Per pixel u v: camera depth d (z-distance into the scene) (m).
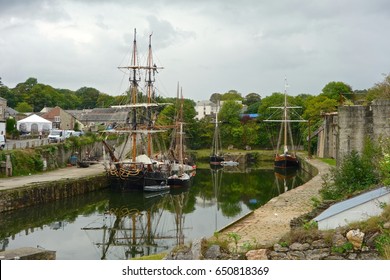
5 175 56.19
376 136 33.78
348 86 129.00
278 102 134.00
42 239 38.56
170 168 74.19
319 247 14.43
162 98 134.00
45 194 50.62
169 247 35.41
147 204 56.31
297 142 131.62
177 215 48.50
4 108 88.00
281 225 30.80
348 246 14.16
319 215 18.48
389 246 13.60
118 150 99.19
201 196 61.78
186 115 131.25
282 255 14.62
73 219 47.41
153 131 75.69
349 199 20.50
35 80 191.25
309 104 125.38
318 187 49.31
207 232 39.38
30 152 62.56
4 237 39.00
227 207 52.41
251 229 29.56
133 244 36.81
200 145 134.50
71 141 77.56
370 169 28.41
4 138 73.25
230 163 109.94
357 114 34.31
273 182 75.25
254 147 134.75
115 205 55.75
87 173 64.50
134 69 79.81
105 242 37.59
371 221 14.53
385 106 33.62
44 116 123.69
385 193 17.00
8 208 45.44
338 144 35.59
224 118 135.50
